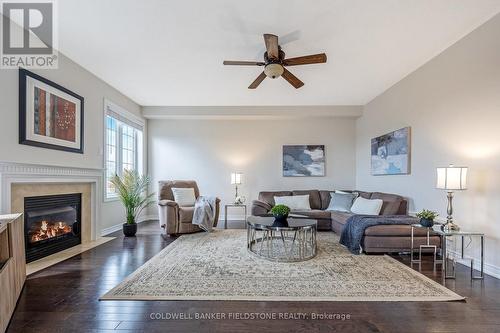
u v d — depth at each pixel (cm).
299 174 623
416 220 350
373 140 525
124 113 513
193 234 455
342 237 383
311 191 567
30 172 293
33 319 189
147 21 268
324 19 264
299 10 249
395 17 262
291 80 332
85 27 281
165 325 183
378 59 359
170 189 529
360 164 597
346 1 237
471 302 215
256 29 281
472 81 293
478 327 182
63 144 345
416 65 381
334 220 466
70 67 361
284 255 336
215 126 628
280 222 340
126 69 392
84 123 392
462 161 309
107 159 486
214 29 282
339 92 498
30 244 307
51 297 221
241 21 267
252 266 294
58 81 339
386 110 484
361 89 482
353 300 218
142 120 596
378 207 423
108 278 260
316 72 403
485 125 278
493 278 263
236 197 593
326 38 300
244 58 350
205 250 356
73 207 376
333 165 624
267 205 514
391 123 466
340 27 279
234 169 627
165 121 627
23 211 294
